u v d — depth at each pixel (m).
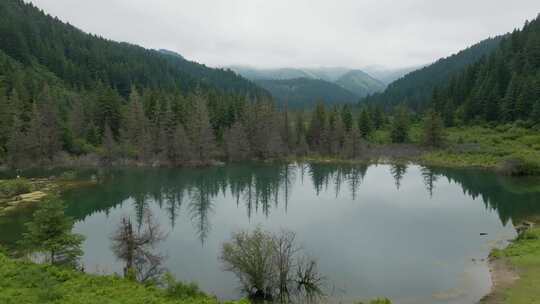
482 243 41.25
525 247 36.03
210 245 41.00
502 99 142.75
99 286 24.81
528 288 26.91
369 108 175.25
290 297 27.84
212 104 142.00
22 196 62.53
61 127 102.75
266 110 130.50
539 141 112.50
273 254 28.75
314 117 140.62
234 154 117.69
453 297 27.50
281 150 124.94
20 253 35.53
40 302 20.88
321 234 45.56
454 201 64.81
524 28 188.25
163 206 61.06
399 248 39.97
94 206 59.62
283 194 72.31
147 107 128.00
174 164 105.88
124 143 108.69
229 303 23.45
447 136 132.88
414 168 104.25
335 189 77.25
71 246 33.25
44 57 178.25
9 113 96.50
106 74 191.62
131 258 32.62
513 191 71.81
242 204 63.41
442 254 37.72
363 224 50.28
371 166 109.69
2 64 131.00
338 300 27.27
